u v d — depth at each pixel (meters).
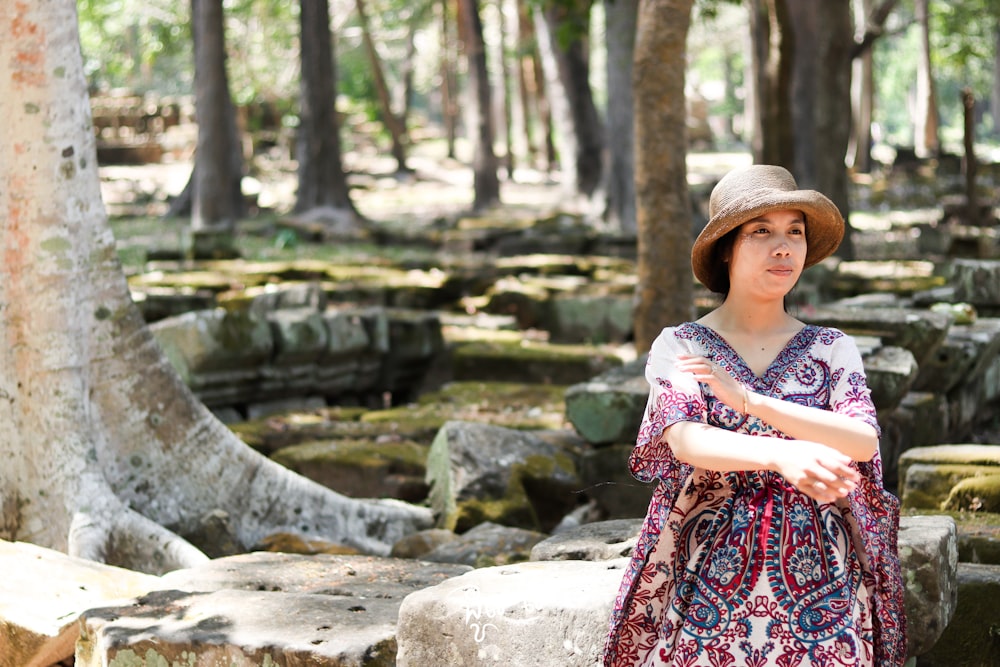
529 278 15.89
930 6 41.16
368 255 19.28
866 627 3.04
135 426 6.44
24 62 6.11
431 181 37.06
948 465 5.88
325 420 9.71
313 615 4.11
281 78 36.50
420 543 6.50
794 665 2.92
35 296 6.14
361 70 44.62
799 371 3.12
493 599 3.57
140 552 5.96
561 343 14.29
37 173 6.15
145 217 27.30
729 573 2.99
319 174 24.88
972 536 5.09
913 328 8.03
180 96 43.06
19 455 6.11
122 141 37.41
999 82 48.28
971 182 21.50
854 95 44.62
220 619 4.08
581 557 4.37
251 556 5.22
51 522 6.02
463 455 7.24
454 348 12.38
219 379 9.86
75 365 6.20
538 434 8.05
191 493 6.55
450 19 42.81
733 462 2.90
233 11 30.34
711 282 3.32
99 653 4.05
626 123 22.83
